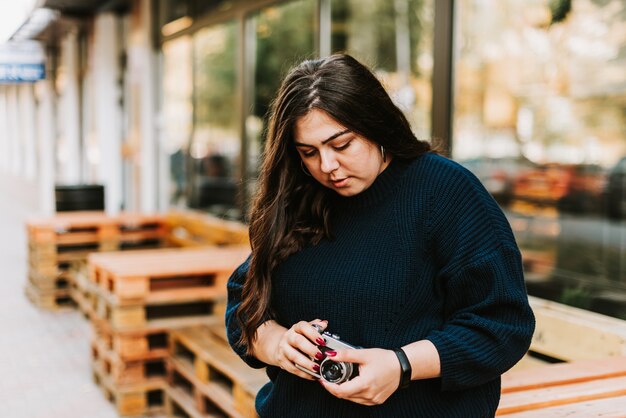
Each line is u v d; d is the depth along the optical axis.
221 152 7.33
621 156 5.21
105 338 4.53
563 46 4.92
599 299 3.41
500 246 1.36
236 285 1.68
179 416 4.20
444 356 1.30
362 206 1.48
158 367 4.52
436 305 1.42
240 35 6.57
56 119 15.77
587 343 2.75
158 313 4.47
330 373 1.32
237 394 3.32
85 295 6.50
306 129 1.39
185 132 8.27
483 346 1.31
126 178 11.26
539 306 3.11
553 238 4.79
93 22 11.88
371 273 1.41
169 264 4.57
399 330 1.40
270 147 1.52
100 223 7.07
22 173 21.08
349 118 1.36
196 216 7.09
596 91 5.03
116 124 11.45
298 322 1.46
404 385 1.31
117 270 4.30
